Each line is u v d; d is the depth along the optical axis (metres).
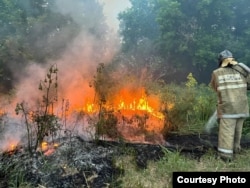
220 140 4.01
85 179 3.28
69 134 4.46
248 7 15.46
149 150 4.09
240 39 15.44
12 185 3.16
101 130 4.34
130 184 3.21
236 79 4.02
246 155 4.11
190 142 4.73
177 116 5.34
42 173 3.36
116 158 3.77
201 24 16.20
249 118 5.59
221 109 4.04
